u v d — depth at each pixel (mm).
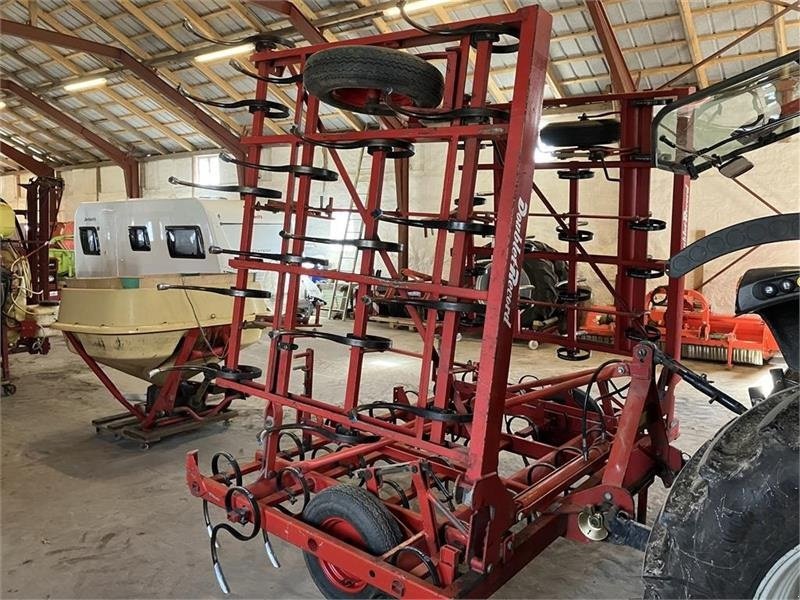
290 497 2512
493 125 1847
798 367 1621
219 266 6789
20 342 5996
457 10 8219
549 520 2146
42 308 5938
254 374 2674
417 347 8008
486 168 3711
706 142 2395
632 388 2197
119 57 11109
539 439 3521
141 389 5613
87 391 5496
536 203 9766
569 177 3848
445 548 1863
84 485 3412
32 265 6703
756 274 1675
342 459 2668
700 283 8297
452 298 2113
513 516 1985
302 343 8109
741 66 7855
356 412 2158
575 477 2471
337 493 2191
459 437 3404
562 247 9578
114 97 13516
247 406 5113
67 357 7086
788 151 7805
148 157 15922
